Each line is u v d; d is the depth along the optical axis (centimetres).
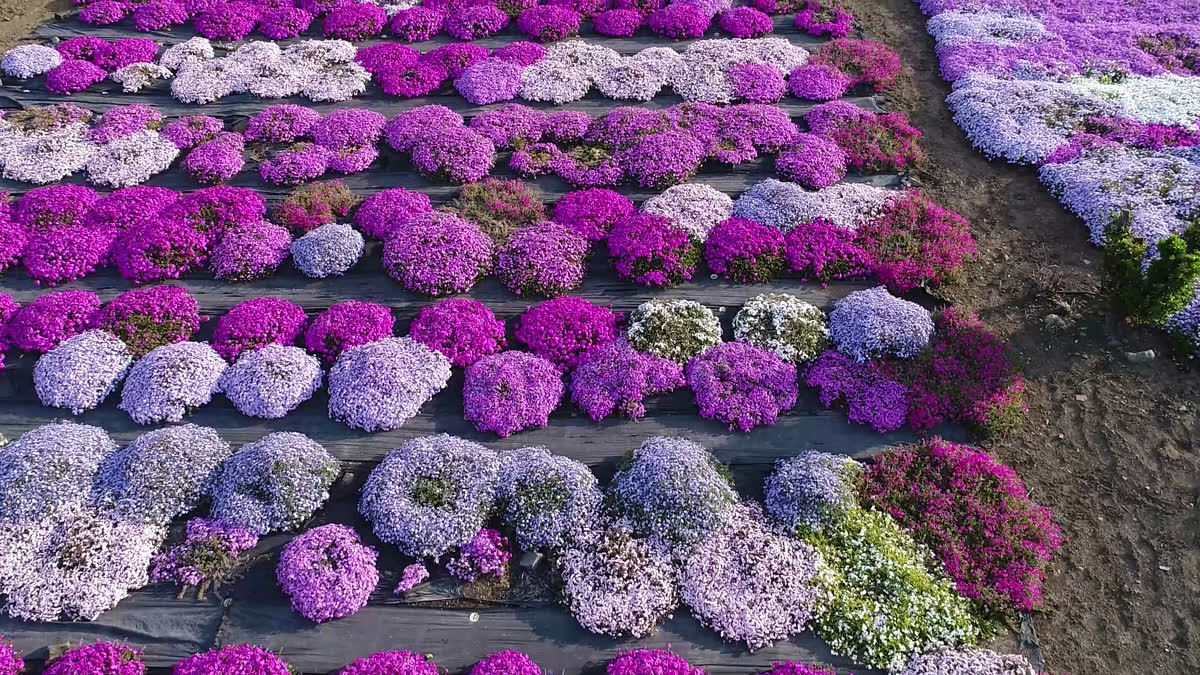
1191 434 1081
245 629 902
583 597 909
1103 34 1845
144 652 888
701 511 959
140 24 1903
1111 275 1199
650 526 963
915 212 1399
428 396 1132
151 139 1573
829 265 1311
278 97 1711
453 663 879
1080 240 1368
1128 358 1173
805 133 1608
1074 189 1421
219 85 1717
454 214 1405
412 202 1423
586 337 1206
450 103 1711
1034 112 1591
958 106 1655
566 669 872
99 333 1195
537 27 1892
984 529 962
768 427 1105
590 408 1111
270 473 997
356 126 1581
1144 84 1667
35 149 1542
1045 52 1784
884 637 870
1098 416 1109
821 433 1097
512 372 1134
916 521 983
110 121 1605
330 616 902
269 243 1348
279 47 1878
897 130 1598
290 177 1495
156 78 1752
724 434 1098
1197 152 1470
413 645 893
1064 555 967
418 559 953
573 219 1399
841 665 872
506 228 1391
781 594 909
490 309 1273
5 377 1173
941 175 1519
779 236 1352
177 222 1373
